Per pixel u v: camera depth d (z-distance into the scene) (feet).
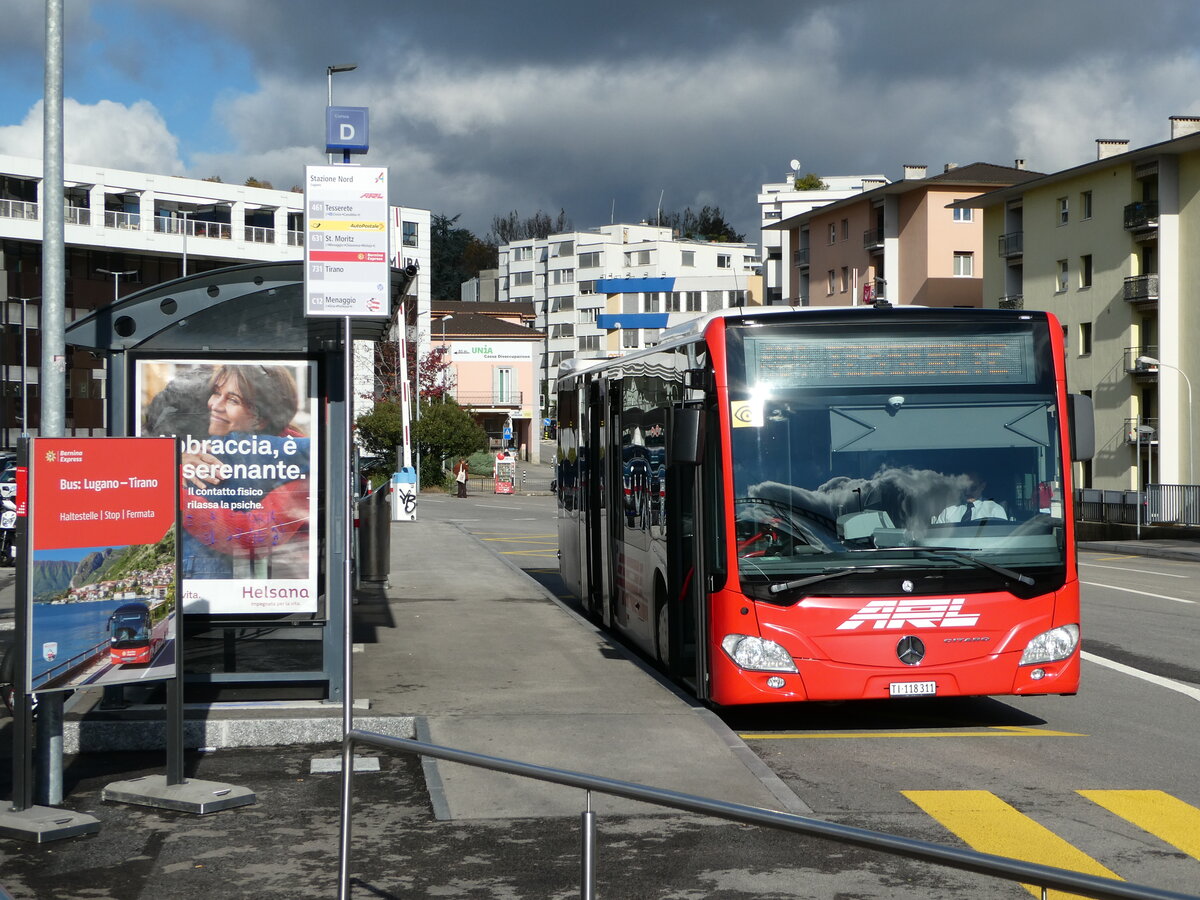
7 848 21.25
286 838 21.80
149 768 26.81
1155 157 166.50
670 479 36.17
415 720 30.04
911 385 31.50
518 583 63.31
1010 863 10.85
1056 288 189.37
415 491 123.13
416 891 18.98
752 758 26.91
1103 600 67.67
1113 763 28.50
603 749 27.55
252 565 30.76
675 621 35.76
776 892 18.70
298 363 30.81
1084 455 31.78
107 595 23.45
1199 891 19.42
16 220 239.50
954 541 30.86
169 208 264.72
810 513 30.76
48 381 25.58
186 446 30.53
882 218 239.71
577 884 19.07
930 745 30.55
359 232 23.70
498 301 474.49
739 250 431.02
